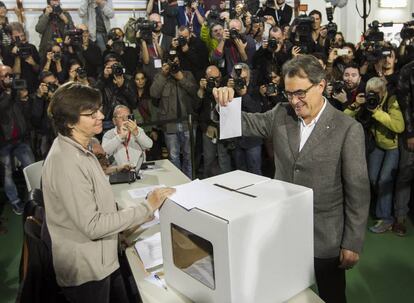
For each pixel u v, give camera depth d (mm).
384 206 2918
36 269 1325
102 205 1302
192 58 3770
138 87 3617
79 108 1242
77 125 1267
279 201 987
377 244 2746
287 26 4320
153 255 1414
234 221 895
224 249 911
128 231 1595
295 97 1254
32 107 3412
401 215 2855
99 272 1326
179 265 1140
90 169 1272
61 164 1218
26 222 1444
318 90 1253
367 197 1284
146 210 1193
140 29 3656
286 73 1261
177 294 1188
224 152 3438
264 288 999
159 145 3711
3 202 3705
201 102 3326
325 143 1293
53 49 3578
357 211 1281
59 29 4066
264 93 3203
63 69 3711
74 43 3758
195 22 4492
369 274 2406
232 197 1039
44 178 1273
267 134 1507
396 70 3312
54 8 3982
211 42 3785
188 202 1033
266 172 3820
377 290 2252
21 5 4367
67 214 1266
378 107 2678
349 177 1261
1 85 3250
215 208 967
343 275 1418
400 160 2781
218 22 3809
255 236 944
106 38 4414
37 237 1388
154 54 3838
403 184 2812
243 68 3020
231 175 1264
